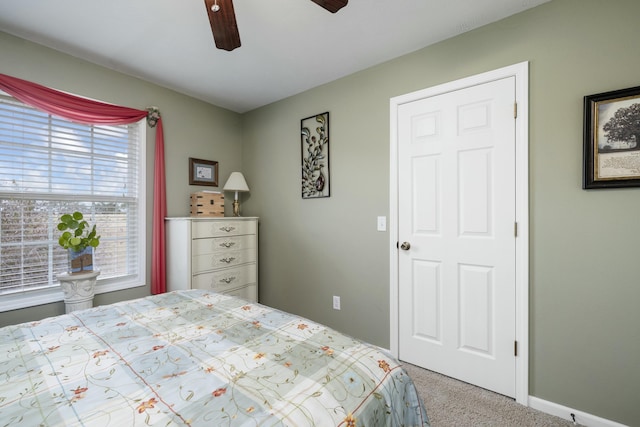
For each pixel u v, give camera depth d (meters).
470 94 1.87
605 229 1.48
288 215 2.91
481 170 1.84
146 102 2.50
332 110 2.56
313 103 2.69
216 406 0.69
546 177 1.63
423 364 2.08
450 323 1.97
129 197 2.41
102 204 2.27
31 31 1.83
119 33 1.86
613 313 1.46
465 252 1.91
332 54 2.14
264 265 3.12
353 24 1.80
